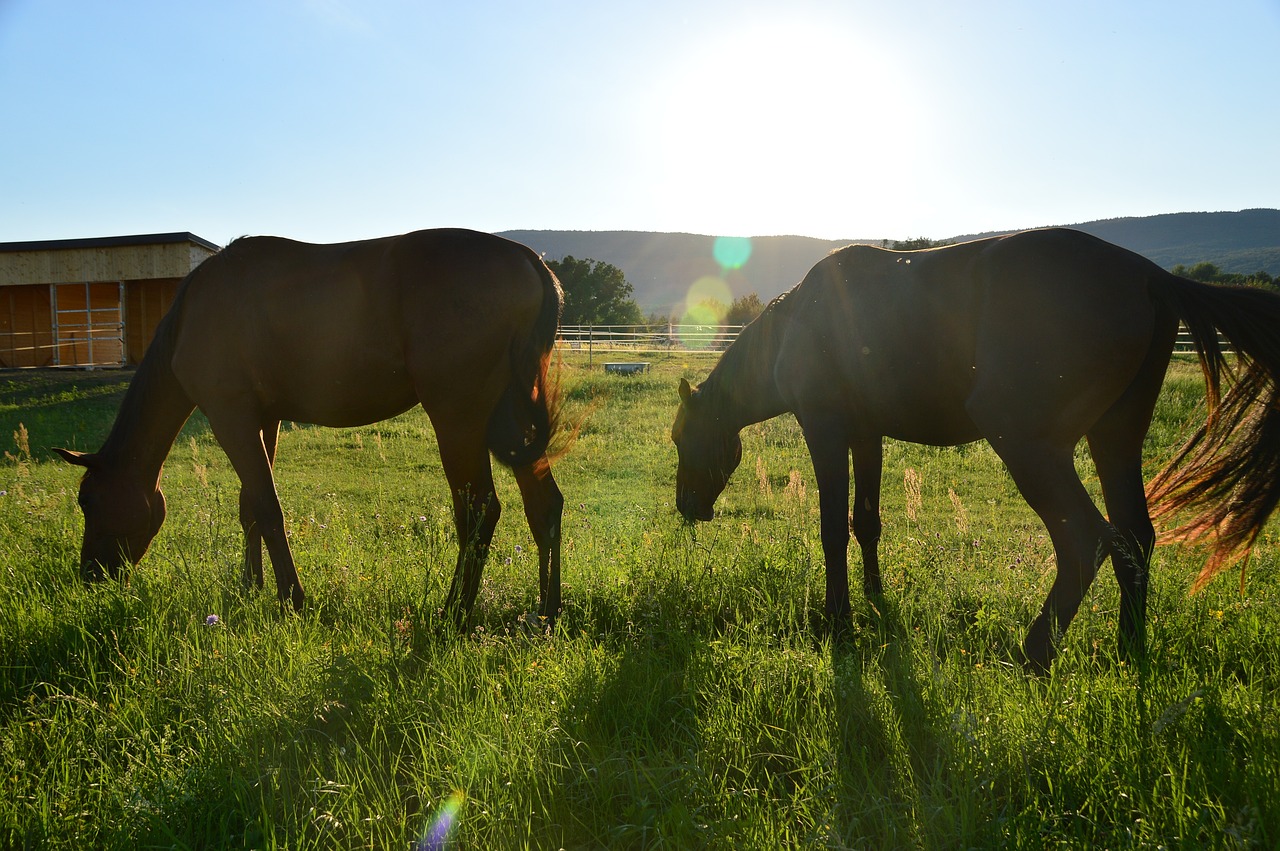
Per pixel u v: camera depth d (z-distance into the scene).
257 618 4.29
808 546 5.23
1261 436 3.61
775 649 3.75
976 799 2.44
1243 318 3.52
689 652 3.75
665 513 8.16
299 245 4.73
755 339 5.24
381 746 3.02
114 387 20.09
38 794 2.62
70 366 24.36
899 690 3.17
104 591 4.43
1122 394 3.79
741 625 4.21
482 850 2.40
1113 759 2.53
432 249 4.42
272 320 4.57
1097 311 3.59
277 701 3.24
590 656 3.62
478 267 4.39
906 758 2.74
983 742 2.66
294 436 13.99
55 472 10.63
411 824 2.54
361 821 2.49
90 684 3.50
